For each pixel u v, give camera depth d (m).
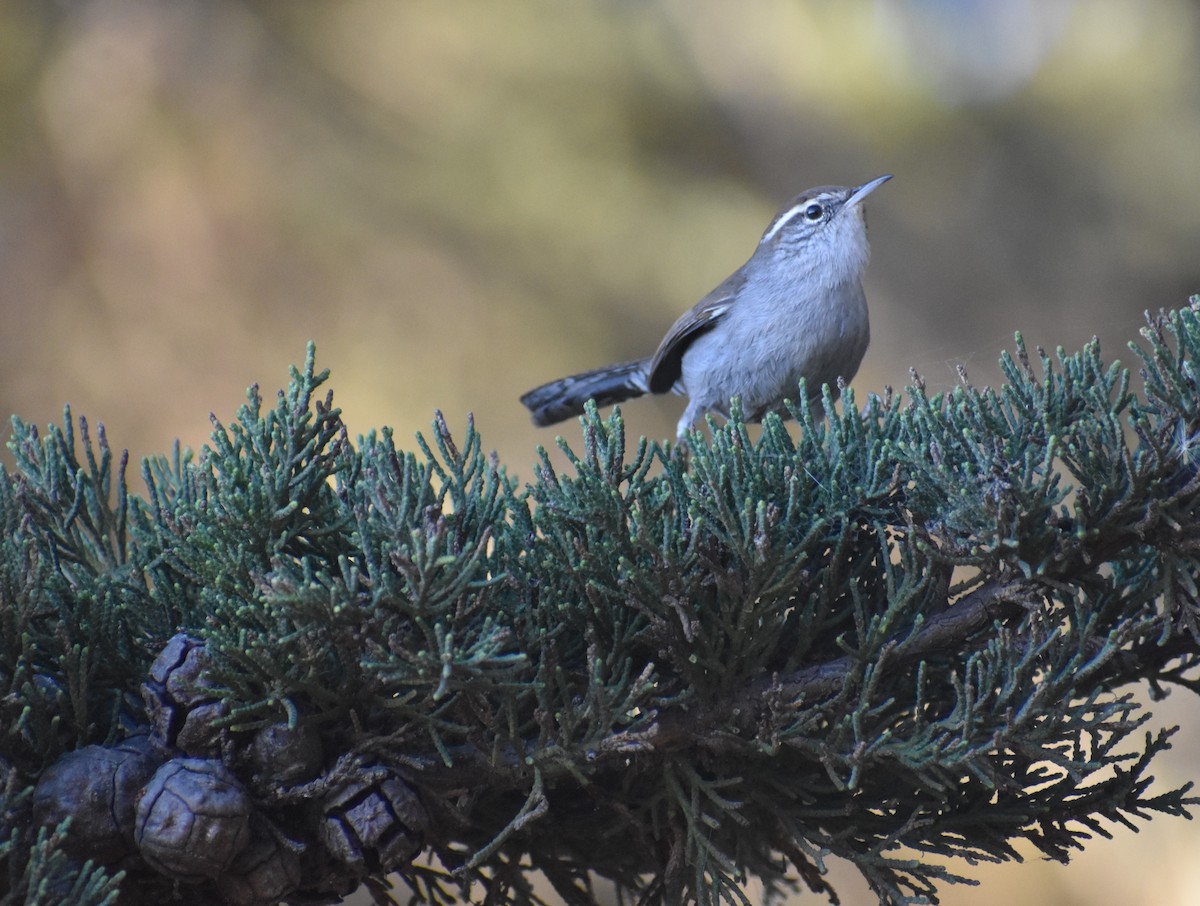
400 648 3.57
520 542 4.30
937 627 4.17
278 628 3.77
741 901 4.16
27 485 4.38
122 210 13.41
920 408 4.45
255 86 14.62
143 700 3.89
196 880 3.69
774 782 4.23
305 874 3.99
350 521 4.09
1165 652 4.48
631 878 4.74
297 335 13.92
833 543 4.32
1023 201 20.97
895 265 20.53
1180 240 20.67
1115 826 12.66
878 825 4.35
